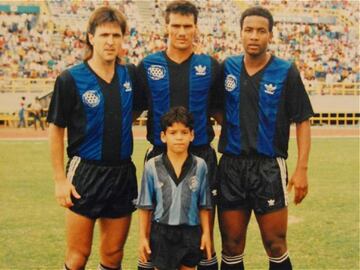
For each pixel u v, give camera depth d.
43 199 10.27
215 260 5.32
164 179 4.74
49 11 29.80
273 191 4.97
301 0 32.12
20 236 7.83
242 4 32.38
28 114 24.22
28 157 15.35
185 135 4.67
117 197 4.85
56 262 6.68
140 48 29.33
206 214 4.83
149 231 4.86
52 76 27.67
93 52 4.72
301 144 5.05
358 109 27.02
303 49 30.94
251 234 7.92
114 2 31.34
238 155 5.02
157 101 5.01
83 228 4.84
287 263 5.18
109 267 5.07
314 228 8.34
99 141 4.74
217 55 30.09
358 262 6.71
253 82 4.96
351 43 31.41
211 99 5.17
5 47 28.06
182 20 4.80
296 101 4.98
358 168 14.16
